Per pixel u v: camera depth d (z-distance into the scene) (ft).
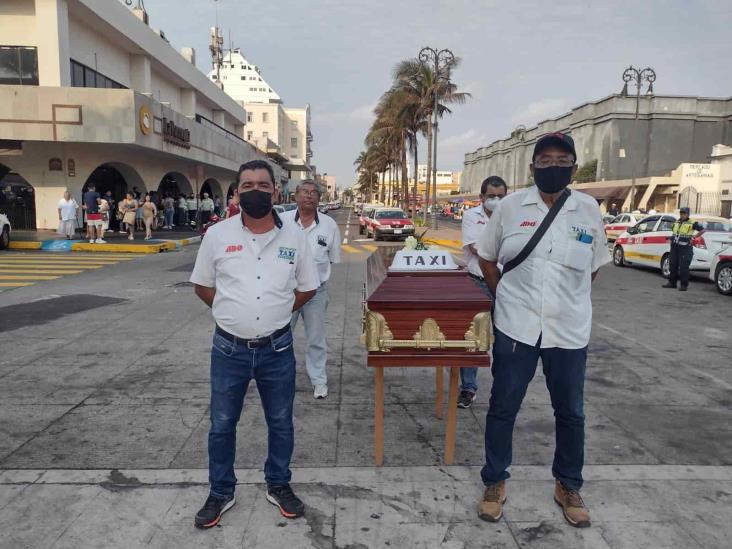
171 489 11.10
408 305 11.09
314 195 15.51
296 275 10.34
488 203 15.23
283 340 10.06
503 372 10.14
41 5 69.67
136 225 87.86
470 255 15.74
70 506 10.48
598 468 12.09
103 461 12.26
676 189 123.65
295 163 258.78
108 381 17.58
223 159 118.62
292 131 346.95
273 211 9.80
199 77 129.80
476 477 11.66
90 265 47.09
